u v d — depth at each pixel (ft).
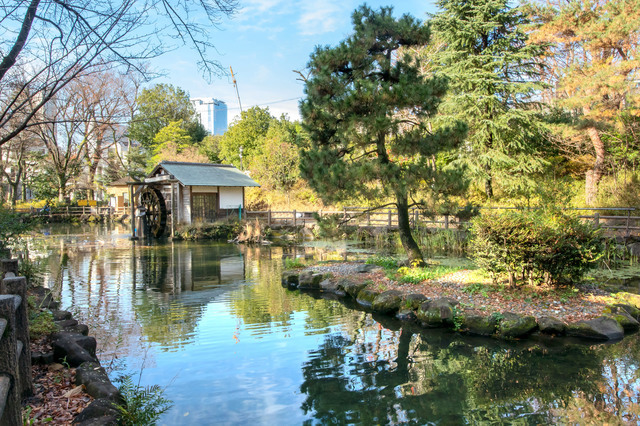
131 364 17.19
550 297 23.06
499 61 57.21
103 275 38.14
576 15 49.90
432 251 47.83
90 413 10.61
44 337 16.66
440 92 29.45
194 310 25.79
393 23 30.68
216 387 15.16
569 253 23.00
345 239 66.03
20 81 17.24
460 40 60.85
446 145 29.48
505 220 24.45
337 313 25.16
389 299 24.94
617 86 42.29
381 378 15.97
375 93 27.96
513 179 58.23
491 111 59.41
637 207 44.78
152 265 43.98
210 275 38.14
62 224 109.50
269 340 20.27
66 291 31.27
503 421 12.67
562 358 17.52
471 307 22.48
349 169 29.04
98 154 121.49
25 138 65.05
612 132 51.83
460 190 29.84
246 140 127.34
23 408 11.21
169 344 19.65
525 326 20.20
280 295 30.01
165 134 127.44
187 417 13.01
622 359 17.13
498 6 57.72
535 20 58.03
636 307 22.17
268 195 94.68
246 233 68.13
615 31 44.19
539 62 63.16
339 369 16.83
